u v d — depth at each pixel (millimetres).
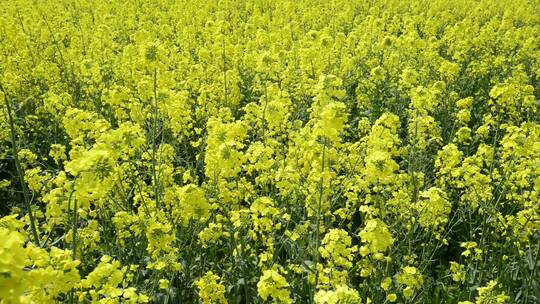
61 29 15266
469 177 5441
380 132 5641
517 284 5027
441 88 7676
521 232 4992
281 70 10273
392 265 4949
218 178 4906
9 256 1797
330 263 3973
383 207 5203
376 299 4547
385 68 11031
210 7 21594
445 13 18328
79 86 10586
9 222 3623
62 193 4180
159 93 6695
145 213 4867
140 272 4766
